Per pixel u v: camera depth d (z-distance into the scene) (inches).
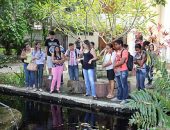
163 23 766.5
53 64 488.1
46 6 555.8
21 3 622.2
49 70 526.6
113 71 441.7
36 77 519.2
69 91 488.1
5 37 650.8
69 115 410.9
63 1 554.3
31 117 401.7
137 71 453.1
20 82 565.0
